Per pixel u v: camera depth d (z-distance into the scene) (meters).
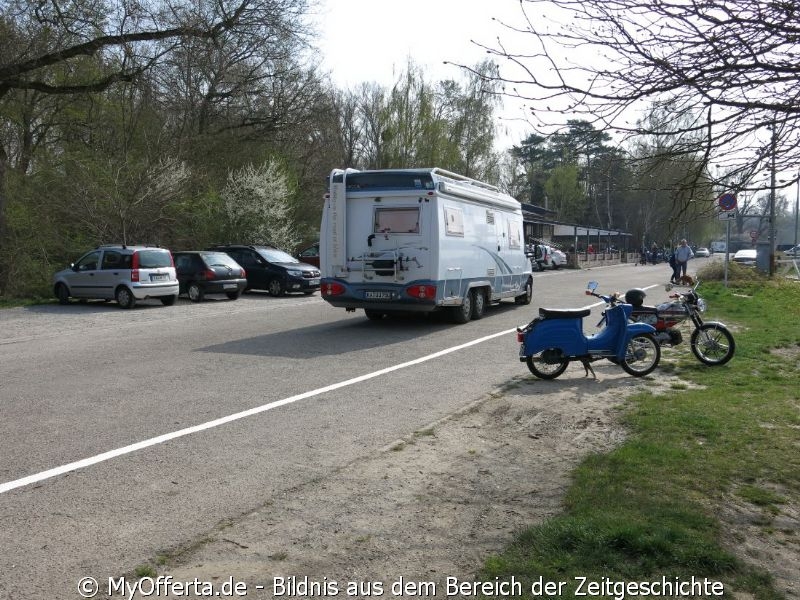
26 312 18.00
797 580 3.63
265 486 5.15
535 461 5.73
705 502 4.62
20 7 21.44
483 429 6.75
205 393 8.30
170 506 4.75
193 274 21.11
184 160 28.89
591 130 4.34
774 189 4.29
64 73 26.50
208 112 33.31
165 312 18.06
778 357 10.14
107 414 7.27
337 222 14.09
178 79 30.55
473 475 5.39
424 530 4.34
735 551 3.95
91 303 20.50
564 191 57.59
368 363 10.41
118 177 25.27
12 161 27.44
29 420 7.03
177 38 24.05
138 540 4.21
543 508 4.66
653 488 4.84
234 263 21.80
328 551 4.06
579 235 62.41
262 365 10.21
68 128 29.02
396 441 6.32
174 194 26.09
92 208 24.19
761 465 5.32
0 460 5.74
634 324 9.11
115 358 10.80
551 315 9.08
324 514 4.61
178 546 4.13
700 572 3.65
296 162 37.16
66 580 3.72
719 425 6.39
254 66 32.75
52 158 27.25
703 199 4.55
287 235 31.20
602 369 9.77
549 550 3.92
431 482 5.24
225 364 10.28
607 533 3.97
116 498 4.89
